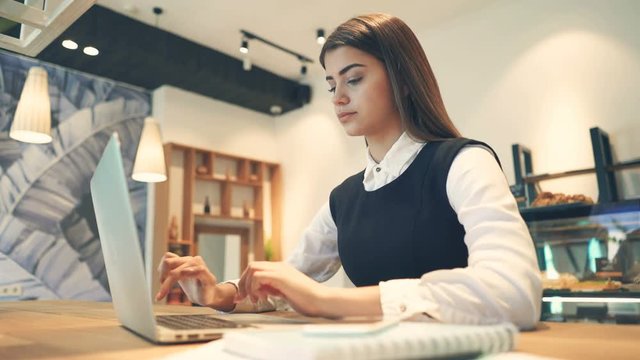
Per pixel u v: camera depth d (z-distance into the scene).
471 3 3.84
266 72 4.98
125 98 4.55
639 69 3.07
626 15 3.16
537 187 3.35
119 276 0.57
